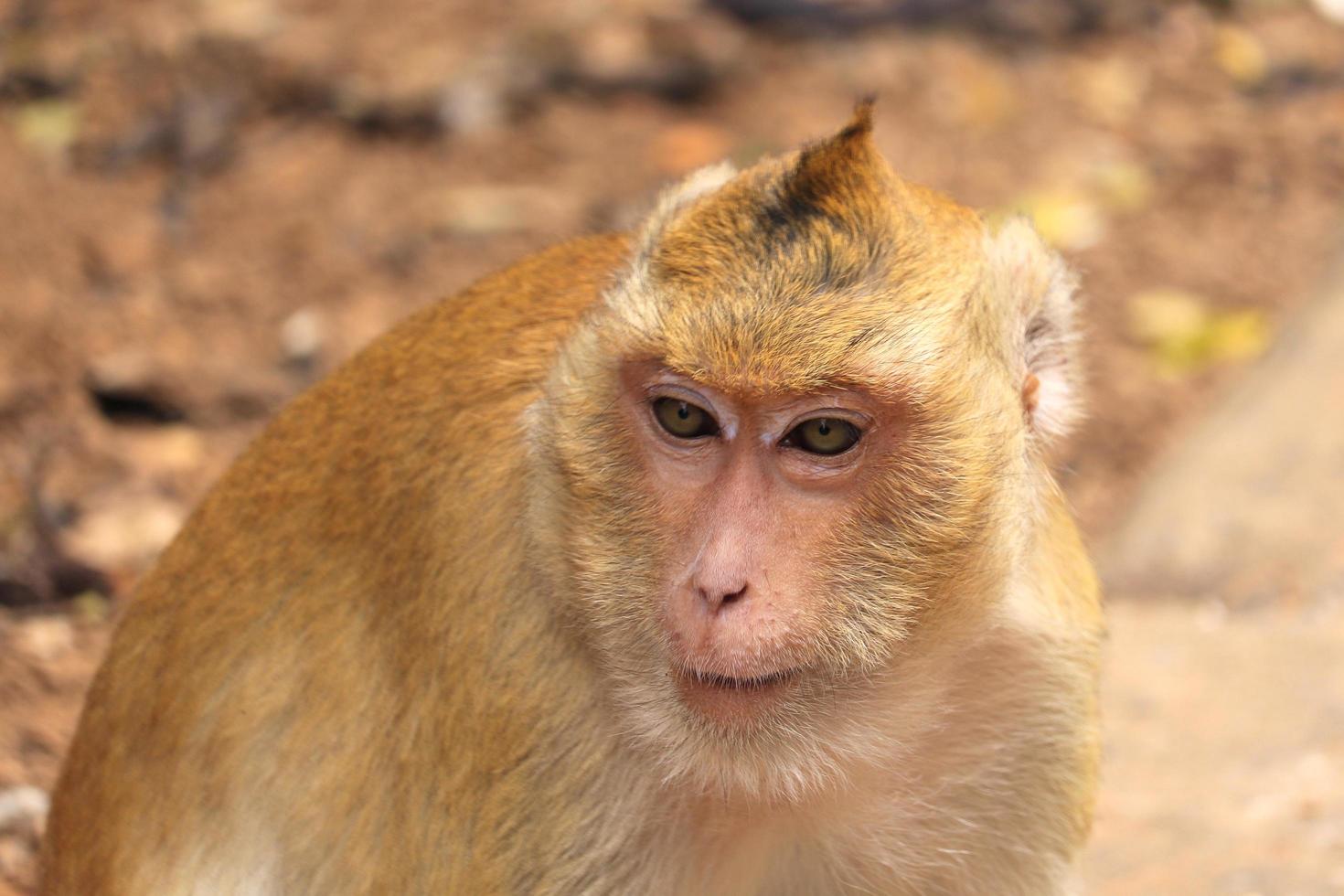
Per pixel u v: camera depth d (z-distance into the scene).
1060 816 9.70
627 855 9.11
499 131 23.84
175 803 9.95
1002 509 8.66
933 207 8.91
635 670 8.67
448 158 23.41
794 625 8.34
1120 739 13.73
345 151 23.55
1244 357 19.77
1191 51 26.12
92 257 21.39
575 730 8.94
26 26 26.16
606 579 8.55
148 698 10.14
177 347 19.75
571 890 9.02
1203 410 19.06
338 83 24.52
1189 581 16.28
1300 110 24.86
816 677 8.55
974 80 24.75
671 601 8.40
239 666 9.85
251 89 24.52
